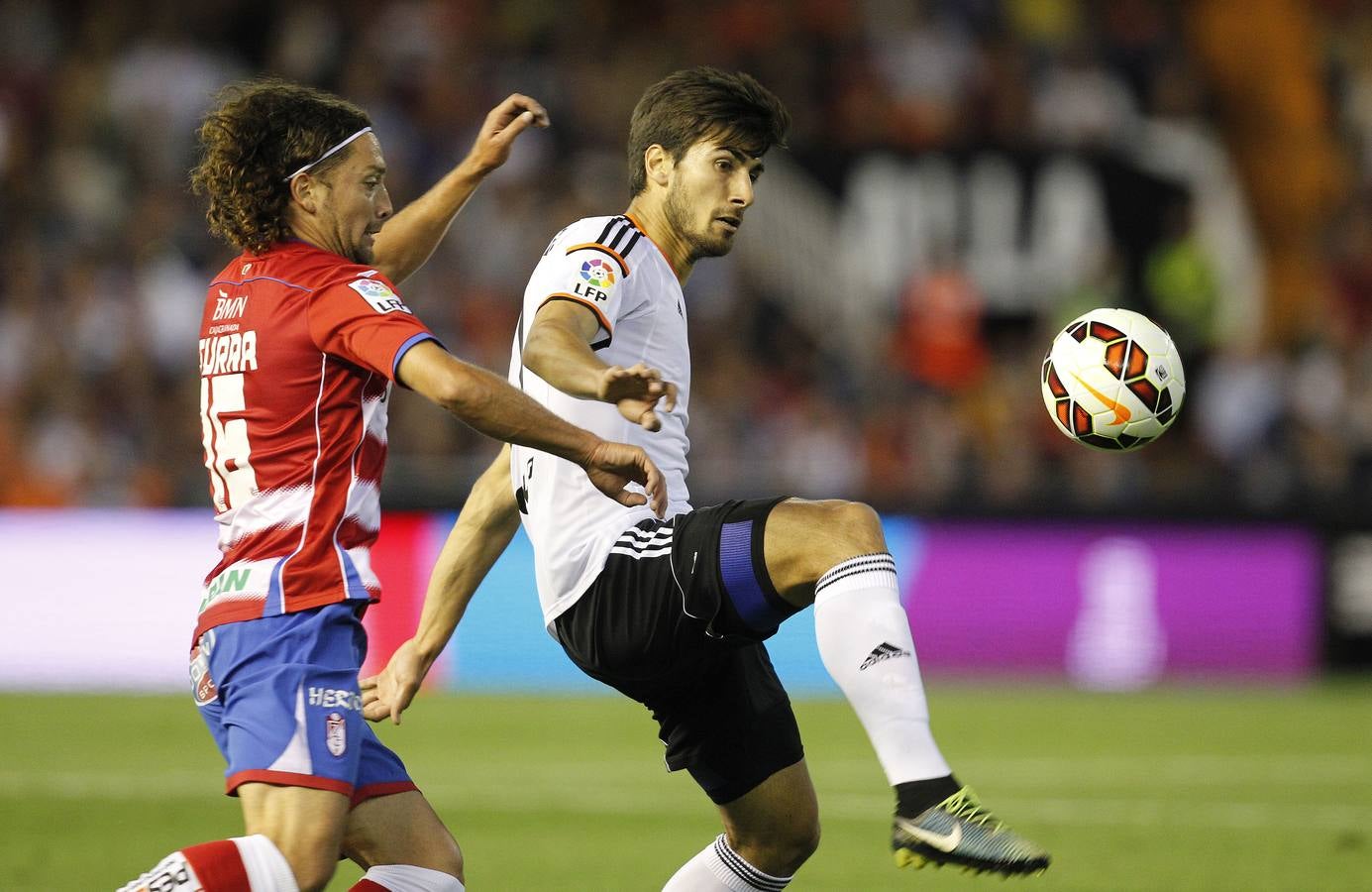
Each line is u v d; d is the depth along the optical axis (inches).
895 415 2551.7
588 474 529.7
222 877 508.7
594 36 2989.7
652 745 1485.0
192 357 2484.0
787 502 583.2
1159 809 1150.3
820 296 2669.8
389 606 1945.1
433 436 2234.3
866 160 2696.9
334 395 549.6
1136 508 2043.6
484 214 2637.8
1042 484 2160.4
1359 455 2495.1
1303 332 2615.7
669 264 653.3
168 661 1952.5
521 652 1989.4
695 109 642.2
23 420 2349.9
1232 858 954.1
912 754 526.9
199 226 2573.8
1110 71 2888.8
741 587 576.4
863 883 882.1
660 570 598.9
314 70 2842.0
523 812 1122.7
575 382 542.9
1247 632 2041.1
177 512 1971.0
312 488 548.7
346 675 541.6
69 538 1959.9
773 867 653.3
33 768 1302.9
